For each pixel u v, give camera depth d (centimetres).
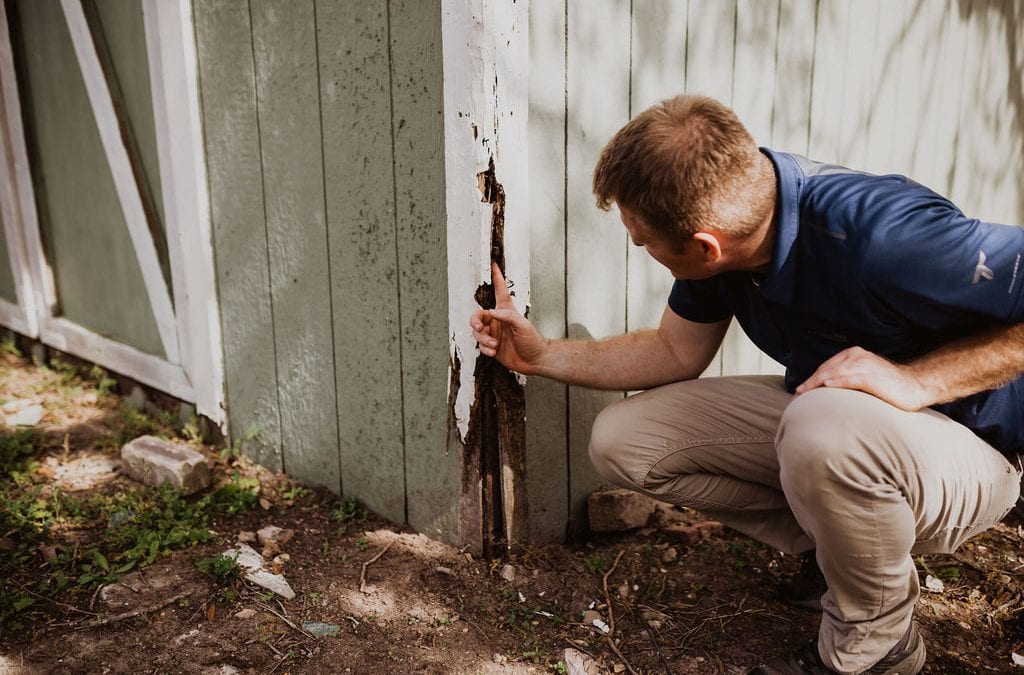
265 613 233
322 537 271
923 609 237
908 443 173
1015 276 165
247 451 327
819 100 319
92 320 414
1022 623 230
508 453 245
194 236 319
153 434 356
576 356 225
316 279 279
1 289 476
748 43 285
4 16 398
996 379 175
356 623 229
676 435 220
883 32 342
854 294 177
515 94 222
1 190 436
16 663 213
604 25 242
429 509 263
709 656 215
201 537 266
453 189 227
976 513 190
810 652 197
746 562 254
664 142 170
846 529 174
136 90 341
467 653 217
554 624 228
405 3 228
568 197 245
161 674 211
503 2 214
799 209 179
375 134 246
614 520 266
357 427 279
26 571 252
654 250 184
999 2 411
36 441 348
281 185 282
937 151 393
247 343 314
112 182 371
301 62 263
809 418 176
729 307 213
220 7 286
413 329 251
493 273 228
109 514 285
